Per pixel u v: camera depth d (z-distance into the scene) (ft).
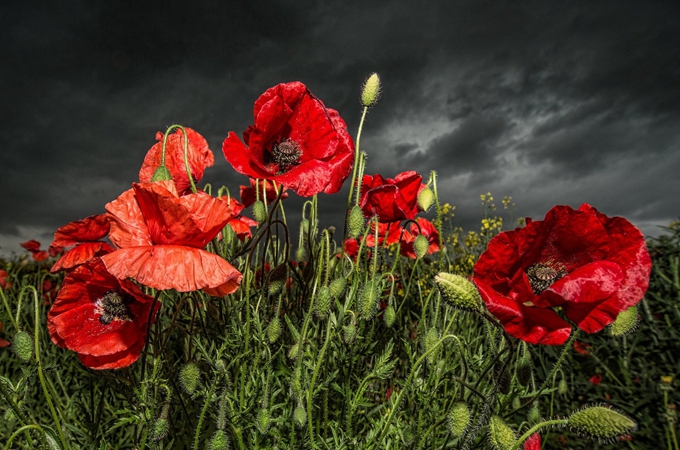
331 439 0.78
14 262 2.27
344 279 0.77
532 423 0.74
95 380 1.03
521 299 0.58
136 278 0.57
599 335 1.30
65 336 0.67
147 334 0.68
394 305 1.05
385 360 0.83
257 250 0.99
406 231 1.30
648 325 1.21
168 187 0.65
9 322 1.45
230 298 0.90
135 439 0.86
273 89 0.84
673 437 0.97
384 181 1.06
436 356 0.85
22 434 1.02
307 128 0.89
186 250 0.62
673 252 1.28
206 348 0.89
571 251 0.62
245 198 1.20
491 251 0.58
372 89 0.91
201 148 1.01
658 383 1.09
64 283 0.68
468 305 0.56
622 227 0.56
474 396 0.88
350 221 0.86
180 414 0.95
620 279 0.54
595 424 0.49
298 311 1.01
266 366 0.77
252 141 0.83
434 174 1.09
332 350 0.91
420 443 0.75
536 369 1.31
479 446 0.79
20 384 0.67
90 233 0.79
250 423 0.74
